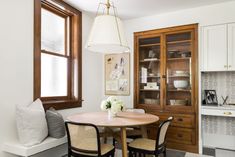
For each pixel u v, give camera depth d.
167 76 3.64
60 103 3.02
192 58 3.36
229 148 3.38
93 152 2.07
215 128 3.48
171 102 3.57
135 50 3.89
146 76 3.88
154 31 3.71
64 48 3.38
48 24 3.06
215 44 3.19
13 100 2.33
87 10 3.50
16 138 2.34
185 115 3.35
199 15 3.33
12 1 2.33
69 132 2.17
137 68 3.87
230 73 3.36
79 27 3.49
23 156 2.30
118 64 4.07
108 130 2.61
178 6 3.30
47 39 3.04
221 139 3.44
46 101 2.89
